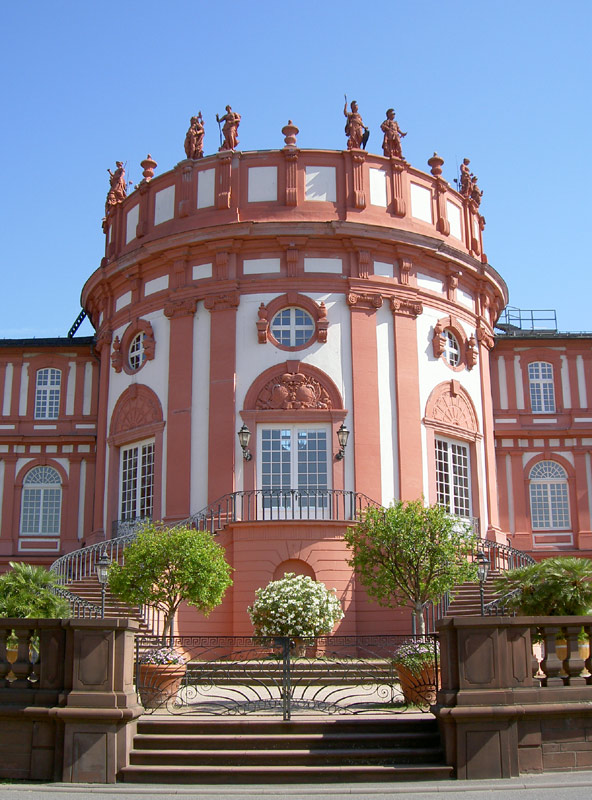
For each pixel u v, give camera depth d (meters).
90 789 9.67
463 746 10.19
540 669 12.06
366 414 22.19
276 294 22.70
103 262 25.94
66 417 29.05
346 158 23.58
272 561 19.86
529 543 28.02
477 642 10.55
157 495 22.55
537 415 29.16
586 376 29.50
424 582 17.45
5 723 10.43
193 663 14.21
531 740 10.31
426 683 12.67
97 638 10.55
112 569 17.12
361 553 17.56
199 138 24.47
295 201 23.11
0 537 28.08
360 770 10.09
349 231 22.69
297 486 21.83
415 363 23.16
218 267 23.00
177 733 10.86
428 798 9.16
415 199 24.48
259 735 10.77
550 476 28.75
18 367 29.50
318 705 12.36
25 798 9.21
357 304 22.73
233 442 21.86
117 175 27.22
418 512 17.84
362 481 21.73
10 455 28.72
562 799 8.97
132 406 23.98
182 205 23.77
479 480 24.44
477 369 25.28
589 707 10.45
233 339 22.50
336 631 19.56
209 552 16.98
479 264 25.34
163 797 9.31
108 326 25.53
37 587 12.70
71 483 28.50
